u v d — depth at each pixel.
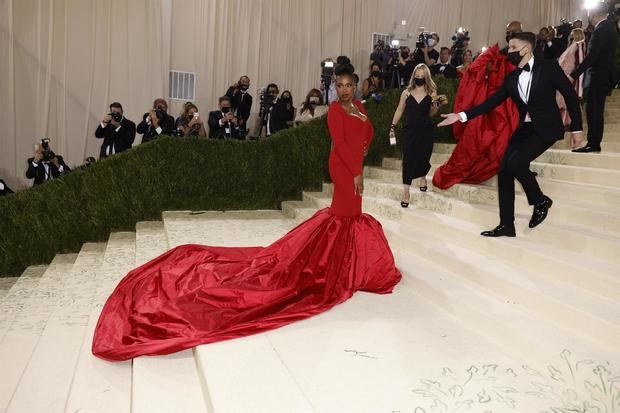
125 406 2.65
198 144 7.09
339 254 3.62
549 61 3.68
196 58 9.86
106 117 7.46
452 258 3.81
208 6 9.77
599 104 4.84
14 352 3.79
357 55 10.94
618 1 7.29
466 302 3.22
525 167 3.71
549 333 2.75
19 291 5.50
